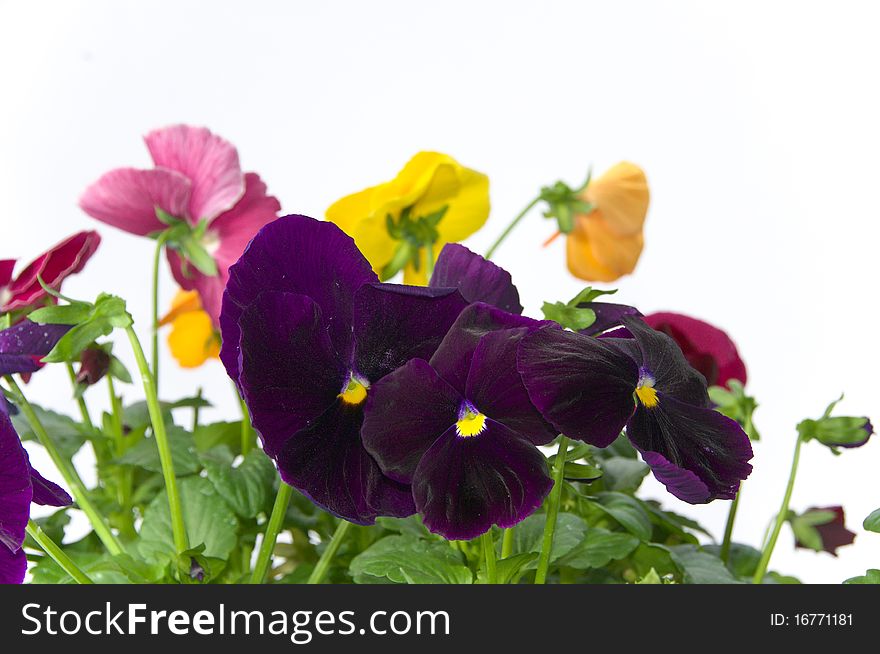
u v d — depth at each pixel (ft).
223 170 2.35
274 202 2.44
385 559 2.05
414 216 2.35
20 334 2.05
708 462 1.85
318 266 1.83
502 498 1.79
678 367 1.89
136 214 2.39
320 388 1.82
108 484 2.46
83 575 2.01
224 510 2.21
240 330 1.79
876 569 2.07
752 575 2.42
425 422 1.79
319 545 2.35
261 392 1.79
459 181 2.34
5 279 2.33
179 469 2.29
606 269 2.78
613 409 1.81
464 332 1.79
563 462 1.92
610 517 2.34
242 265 1.81
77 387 2.17
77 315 1.98
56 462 2.15
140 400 2.55
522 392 1.80
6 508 1.83
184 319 2.69
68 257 2.34
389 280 2.38
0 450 1.82
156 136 2.39
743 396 2.25
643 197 2.73
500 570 2.01
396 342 1.84
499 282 1.90
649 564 2.23
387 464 1.78
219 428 2.51
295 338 1.81
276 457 1.80
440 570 2.03
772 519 2.49
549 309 1.92
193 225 2.39
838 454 2.22
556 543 2.10
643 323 1.90
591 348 1.82
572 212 2.70
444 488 1.78
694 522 2.44
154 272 2.36
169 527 2.19
